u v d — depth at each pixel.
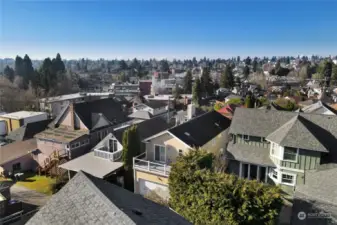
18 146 34.97
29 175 30.89
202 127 27.09
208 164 18.48
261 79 107.12
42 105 63.75
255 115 25.03
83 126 34.25
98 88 125.00
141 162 23.72
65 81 91.81
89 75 165.62
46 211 8.00
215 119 31.62
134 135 23.92
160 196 19.53
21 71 102.38
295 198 15.95
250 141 23.73
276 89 85.12
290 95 71.19
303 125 20.95
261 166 22.45
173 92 96.38
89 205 7.78
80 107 35.69
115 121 38.94
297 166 20.12
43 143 33.19
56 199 8.52
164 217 8.62
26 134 39.12
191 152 18.97
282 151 20.52
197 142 23.31
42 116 48.53
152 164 22.95
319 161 19.34
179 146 22.20
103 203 7.71
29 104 63.78
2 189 22.09
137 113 49.16
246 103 47.47
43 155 33.38
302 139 19.89
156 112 53.12
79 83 118.12
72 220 7.27
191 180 15.43
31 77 89.44
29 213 20.34
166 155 23.00
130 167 23.94
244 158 22.59
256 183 14.52
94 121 35.47
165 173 20.77
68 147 31.33
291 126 21.20
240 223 13.69
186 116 40.62
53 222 7.42
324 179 16.83
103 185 9.66
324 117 22.19
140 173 22.31
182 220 9.16
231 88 100.75
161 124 33.28
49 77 84.94
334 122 21.55
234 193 13.88
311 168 19.59
